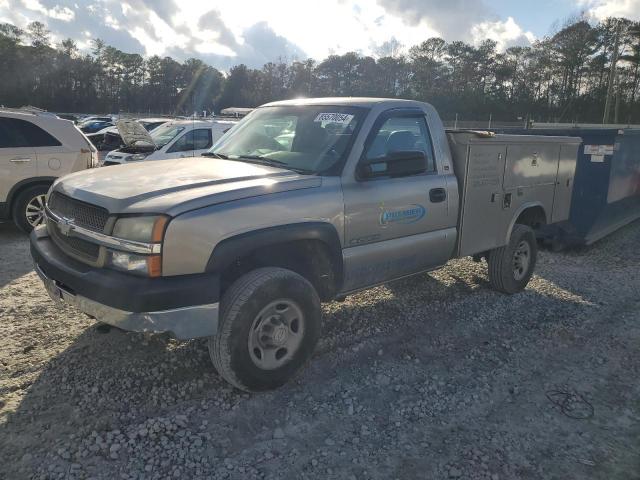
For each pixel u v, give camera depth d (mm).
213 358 3377
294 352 3652
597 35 78875
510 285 5734
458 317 5105
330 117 4324
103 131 23359
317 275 3984
